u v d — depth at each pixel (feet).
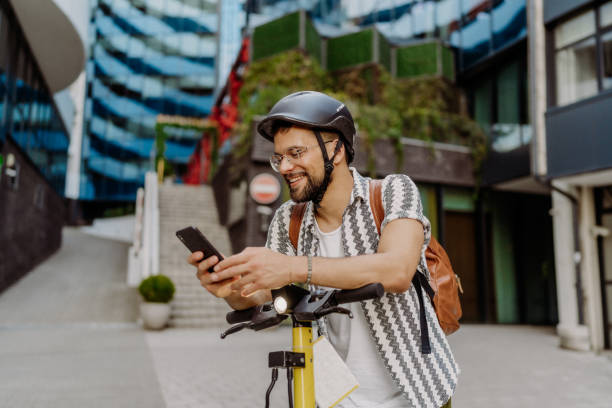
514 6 41.47
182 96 114.21
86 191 110.42
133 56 115.44
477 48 46.50
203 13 118.21
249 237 38.78
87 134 112.47
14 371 19.24
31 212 51.19
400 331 4.14
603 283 28.63
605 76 26.94
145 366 20.67
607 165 25.45
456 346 29.12
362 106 43.19
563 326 28.40
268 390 3.74
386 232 3.79
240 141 42.52
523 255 46.39
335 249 4.44
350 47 50.49
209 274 3.41
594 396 16.61
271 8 61.67
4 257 42.14
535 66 29.96
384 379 4.31
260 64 48.26
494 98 44.93
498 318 44.42
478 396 16.46
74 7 42.78
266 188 39.65
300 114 3.83
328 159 3.95
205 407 14.61
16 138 42.70
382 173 42.22
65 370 19.61
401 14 58.70
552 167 28.45
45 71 53.01
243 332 33.42
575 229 29.04
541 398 16.25
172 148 111.34
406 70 50.24
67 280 50.49
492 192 46.44
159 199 56.65
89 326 34.68
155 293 33.47
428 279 4.42
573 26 28.96
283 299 3.62
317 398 3.94
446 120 45.62
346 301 3.45
